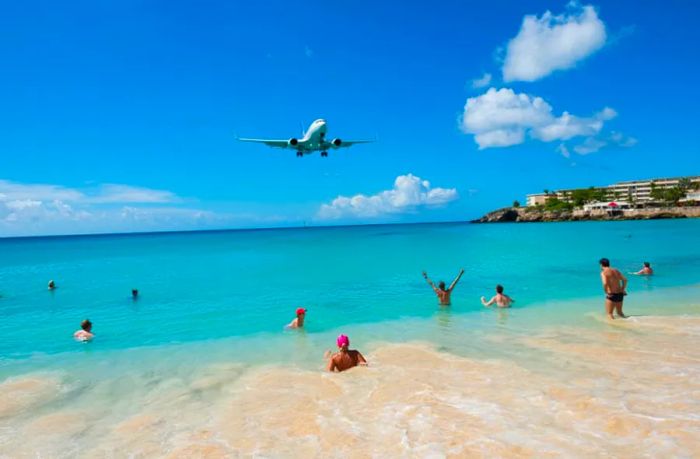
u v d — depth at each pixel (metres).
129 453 5.29
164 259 37.09
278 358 9.17
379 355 9.04
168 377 8.11
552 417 5.71
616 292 11.75
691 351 8.57
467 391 6.80
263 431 5.74
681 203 120.69
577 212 132.38
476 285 18.69
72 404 6.92
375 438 5.37
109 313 14.75
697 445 4.83
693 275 20.08
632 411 5.79
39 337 11.55
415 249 40.50
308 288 18.98
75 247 70.19
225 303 15.95
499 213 159.88
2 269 31.95
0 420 6.36
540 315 12.62
